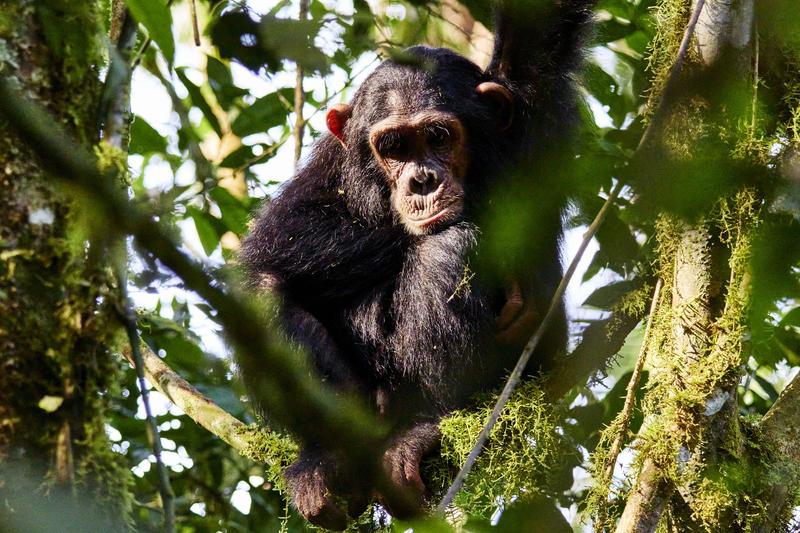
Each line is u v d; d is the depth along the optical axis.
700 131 6.21
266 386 4.75
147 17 6.50
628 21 13.99
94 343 5.87
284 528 11.66
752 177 5.06
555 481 10.66
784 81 9.03
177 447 13.81
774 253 5.55
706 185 5.03
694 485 9.28
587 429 12.07
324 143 14.52
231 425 11.80
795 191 5.19
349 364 12.53
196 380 13.38
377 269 13.41
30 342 5.69
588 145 12.32
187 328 13.90
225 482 13.73
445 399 11.54
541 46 12.88
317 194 14.17
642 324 13.07
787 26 5.00
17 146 5.72
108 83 6.12
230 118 14.12
